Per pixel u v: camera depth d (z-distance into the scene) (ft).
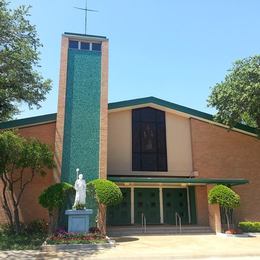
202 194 73.10
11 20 65.46
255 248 47.06
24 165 56.80
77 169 58.59
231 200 62.08
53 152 65.51
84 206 55.42
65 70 66.54
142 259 39.93
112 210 72.79
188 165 76.74
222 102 72.13
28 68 68.64
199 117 78.79
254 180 76.74
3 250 45.34
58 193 54.24
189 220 74.79
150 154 75.66
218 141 78.07
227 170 76.43
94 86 67.05
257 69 66.28
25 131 66.59
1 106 72.43
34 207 63.36
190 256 41.16
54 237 50.08
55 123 68.39
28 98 71.00
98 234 52.85
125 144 75.05
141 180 65.87
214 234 64.49
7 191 63.36
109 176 72.02
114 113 76.43
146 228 66.33
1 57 64.85
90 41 69.97
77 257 40.50
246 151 78.33
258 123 74.18
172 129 78.43
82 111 65.00
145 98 77.15
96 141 63.82
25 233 58.08
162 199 75.72
